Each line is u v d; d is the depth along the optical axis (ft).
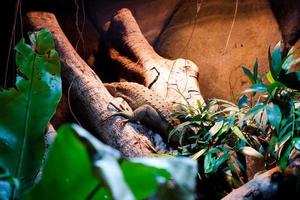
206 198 8.59
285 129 6.39
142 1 15.71
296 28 14.42
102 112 10.33
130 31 14.26
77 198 3.19
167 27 15.35
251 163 8.78
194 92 11.87
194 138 9.25
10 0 14.75
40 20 12.71
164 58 14.57
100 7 15.72
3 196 3.74
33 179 4.38
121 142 9.81
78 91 10.77
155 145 10.12
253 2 14.89
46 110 4.71
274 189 6.15
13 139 4.47
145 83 12.80
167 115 10.25
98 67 14.98
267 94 7.75
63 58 11.25
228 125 7.65
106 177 2.47
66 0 15.66
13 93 4.67
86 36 15.26
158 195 3.09
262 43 14.40
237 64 14.17
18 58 4.95
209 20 14.88
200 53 14.60
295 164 6.25
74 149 2.90
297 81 6.51
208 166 7.97
